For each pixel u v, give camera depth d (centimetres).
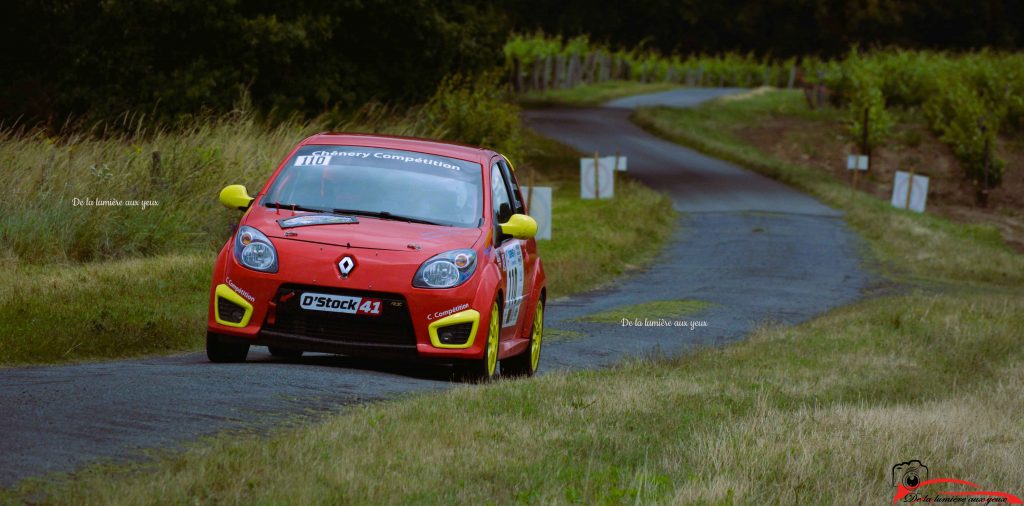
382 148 4094
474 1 15750
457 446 2523
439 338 3609
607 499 2138
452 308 3606
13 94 12769
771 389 3794
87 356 4122
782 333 5884
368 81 14275
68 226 6356
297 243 3641
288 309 3597
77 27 13012
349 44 14475
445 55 14812
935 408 3641
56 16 13000
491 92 14938
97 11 12950
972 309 7262
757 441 2744
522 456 2478
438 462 2348
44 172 6662
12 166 6650
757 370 4384
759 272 10344
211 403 2925
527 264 4250
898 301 7788
